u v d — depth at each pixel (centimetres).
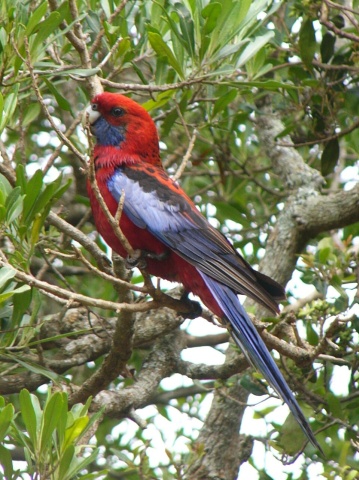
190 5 1059
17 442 895
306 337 1122
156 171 1081
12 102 962
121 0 1077
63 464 776
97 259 1042
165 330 1176
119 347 970
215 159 1445
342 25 1249
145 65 1452
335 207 1252
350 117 1330
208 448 1167
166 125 1170
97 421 988
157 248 1028
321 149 1462
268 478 1151
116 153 1080
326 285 1077
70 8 995
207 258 1008
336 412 1059
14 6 999
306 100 1259
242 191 1537
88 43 1183
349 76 1236
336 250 1150
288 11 1296
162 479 1020
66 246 1214
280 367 1087
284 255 1267
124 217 1025
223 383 1145
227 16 1035
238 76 1365
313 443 859
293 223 1274
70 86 1470
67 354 1121
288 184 1338
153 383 1132
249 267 1042
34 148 1582
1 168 954
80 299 822
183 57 1073
